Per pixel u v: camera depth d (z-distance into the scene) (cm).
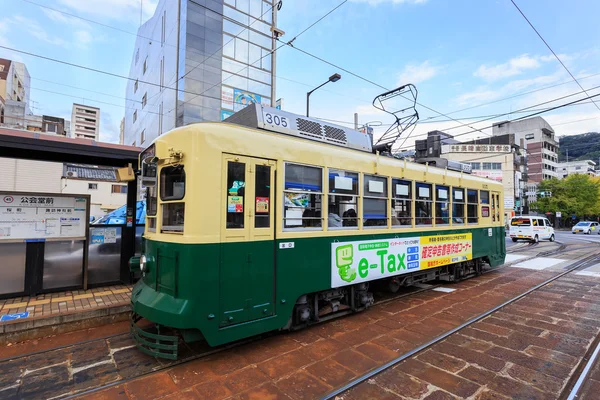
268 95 2311
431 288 777
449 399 312
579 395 321
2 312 477
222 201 389
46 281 584
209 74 2044
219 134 393
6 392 318
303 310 471
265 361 386
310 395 316
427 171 713
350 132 609
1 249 545
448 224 777
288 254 446
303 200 473
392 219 623
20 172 1797
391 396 317
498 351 418
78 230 610
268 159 434
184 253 368
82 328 485
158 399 308
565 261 1234
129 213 671
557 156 6862
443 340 454
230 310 388
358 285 566
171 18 2198
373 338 458
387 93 911
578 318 550
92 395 314
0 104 3209
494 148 4184
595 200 4481
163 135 425
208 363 380
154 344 376
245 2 2205
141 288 431
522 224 2191
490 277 919
